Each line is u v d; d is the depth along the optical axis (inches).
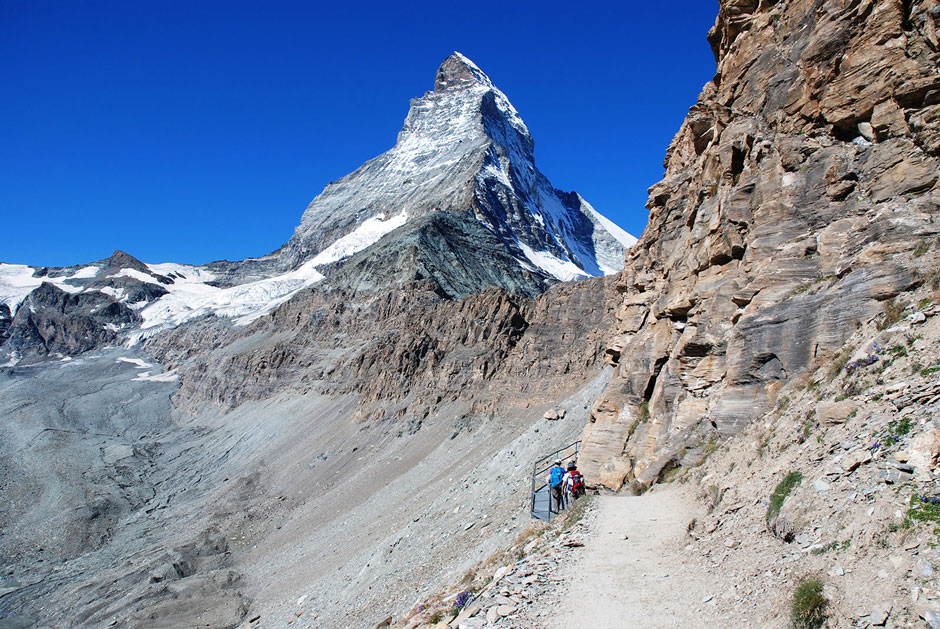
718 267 1018.7
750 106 1127.6
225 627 2095.2
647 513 741.3
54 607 2669.8
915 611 354.3
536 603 535.2
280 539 2891.2
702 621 453.1
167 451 5275.6
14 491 4562.0
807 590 408.2
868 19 876.0
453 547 1378.0
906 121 802.2
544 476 1407.5
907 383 528.7
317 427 4345.5
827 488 498.0
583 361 3368.6
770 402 786.2
